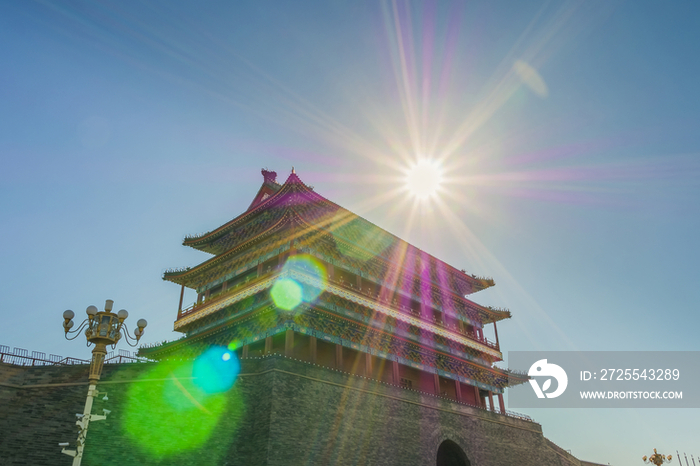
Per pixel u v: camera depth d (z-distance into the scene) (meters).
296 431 38.81
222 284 57.22
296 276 48.34
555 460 66.69
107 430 33.38
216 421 37.19
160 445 34.50
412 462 47.19
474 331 69.56
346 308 52.06
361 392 45.75
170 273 61.28
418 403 51.00
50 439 32.56
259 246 54.56
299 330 46.62
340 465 40.94
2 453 31.59
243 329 50.31
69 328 25.77
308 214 54.12
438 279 67.88
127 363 35.72
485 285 73.31
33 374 34.56
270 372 39.72
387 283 59.75
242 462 36.97
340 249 55.38
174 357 56.84
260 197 63.19
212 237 60.69
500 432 60.06
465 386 64.12
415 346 56.94
